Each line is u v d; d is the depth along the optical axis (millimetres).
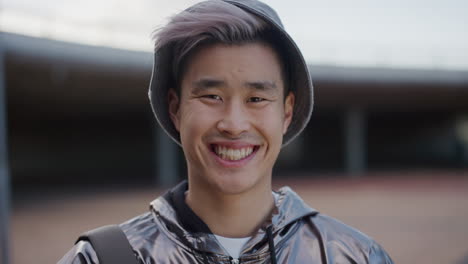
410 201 11219
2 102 5898
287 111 1326
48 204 11508
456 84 18188
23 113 20891
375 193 12875
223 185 1098
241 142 1085
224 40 1060
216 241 1150
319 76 16469
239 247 1184
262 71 1094
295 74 1295
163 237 1181
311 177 18344
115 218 9266
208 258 1144
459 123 26234
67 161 24312
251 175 1111
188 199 1271
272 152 1146
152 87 1291
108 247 1111
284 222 1238
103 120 24938
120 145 25344
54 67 12062
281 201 1302
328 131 28562
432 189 13680
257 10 1096
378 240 6891
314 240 1264
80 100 17641
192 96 1113
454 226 7914
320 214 1376
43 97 16453
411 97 20250
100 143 24984
